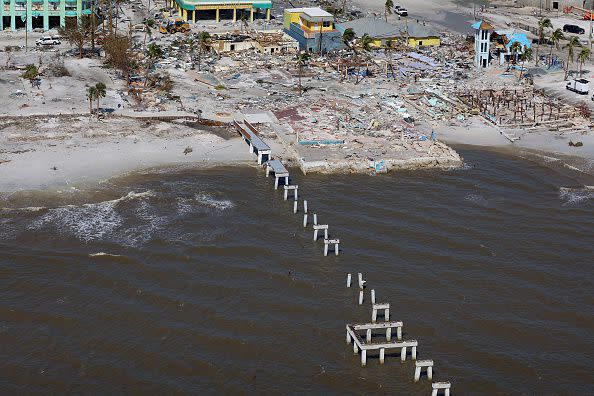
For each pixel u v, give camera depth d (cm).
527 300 16238
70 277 16488
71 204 19375
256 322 15250
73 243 17750
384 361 14425
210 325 15125
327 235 18438
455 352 14688
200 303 15775
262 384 13725
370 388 13800
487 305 16038
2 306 15462
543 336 15162
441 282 16762
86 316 15275
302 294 16212
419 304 15988
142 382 13662
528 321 15575
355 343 14475
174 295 15988
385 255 17725
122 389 13500
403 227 18950
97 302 15700
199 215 19162
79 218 18775
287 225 18925
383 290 16400
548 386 13925
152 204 19575
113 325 15050
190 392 13475
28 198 19562
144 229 18412
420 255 17762
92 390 13462
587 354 14700
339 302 16000
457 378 14038
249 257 17462
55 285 16200
